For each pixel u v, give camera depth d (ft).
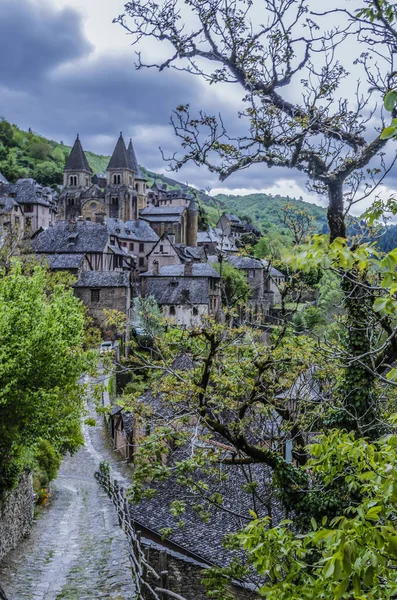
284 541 20.12
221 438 56.39
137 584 41.55
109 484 86.69
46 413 55.21
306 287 42.93
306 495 39.19
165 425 41.01
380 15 22.43
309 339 43.65
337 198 34.73
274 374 43.24
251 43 29.32
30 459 58.75
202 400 38.65
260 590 19.33
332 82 31.58
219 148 31.55
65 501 83.66
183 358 58.75
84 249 231.50
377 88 29.09
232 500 64.08
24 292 55.62
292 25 28.91
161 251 266.77
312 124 29.94
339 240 16.30
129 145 410.11
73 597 42.01
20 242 143.13
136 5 29.01
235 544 38.09
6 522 54.65
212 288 213.87
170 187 605.73
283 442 43.32
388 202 25.79
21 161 558.56
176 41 29.32
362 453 18.30
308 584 18.33
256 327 48.80
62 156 624.18
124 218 380.99
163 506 69.97
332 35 28.81
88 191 393.09
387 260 15.26
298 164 33.12
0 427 52.08
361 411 40.65
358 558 14.65
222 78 30.32
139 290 227.61
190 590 57.67
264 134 31.40
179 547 62.08
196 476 67.97
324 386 47.03
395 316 17.72
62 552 55.31
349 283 38.73
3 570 48.32
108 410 46.80
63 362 54.49
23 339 51.60
